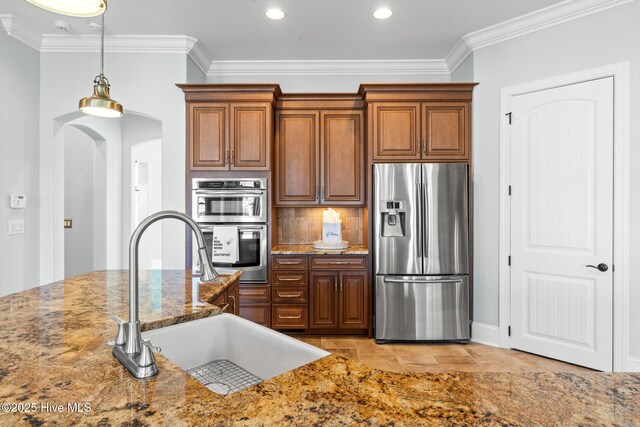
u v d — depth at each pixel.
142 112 3.55
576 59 2.88
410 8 2.97
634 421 0.70
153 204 7.34
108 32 3.36
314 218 4.24
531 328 3.12
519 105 3.17
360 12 3.03
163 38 3.45
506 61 3.24
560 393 0.82
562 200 2.95
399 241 3.38
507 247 3.24
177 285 1.96
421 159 3.51
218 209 3.55
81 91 3.52
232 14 3.06
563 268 2.94
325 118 3.85
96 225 5.08
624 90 2.68
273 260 3.60
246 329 1.45
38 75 3.48
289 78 4.11
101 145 5.07
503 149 3.26
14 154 3.21
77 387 0.86
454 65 3.87
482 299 3.41
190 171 3.57
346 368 0.97
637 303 2.64
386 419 0.72
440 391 0.83
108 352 1.07
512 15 3.06
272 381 0.89
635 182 2.65
